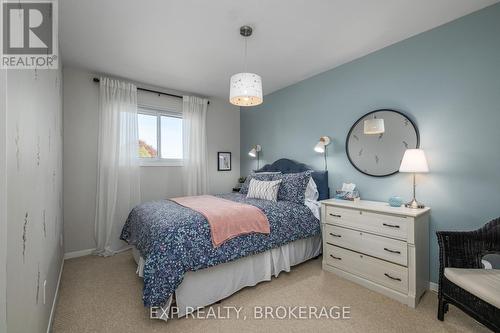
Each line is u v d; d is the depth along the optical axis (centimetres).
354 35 229
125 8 185
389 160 248
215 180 433
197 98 397
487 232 166
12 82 88
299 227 252
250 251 209
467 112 199
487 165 190
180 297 177
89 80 309
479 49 193
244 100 222
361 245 223
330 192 309
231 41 237
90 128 309
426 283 212
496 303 127
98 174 309
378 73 259
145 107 357
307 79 337
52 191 183
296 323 170
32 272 112
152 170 361
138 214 249
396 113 242
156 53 261
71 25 207
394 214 199
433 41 218
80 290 216
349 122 288
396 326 165
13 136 87
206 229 191
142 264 223
